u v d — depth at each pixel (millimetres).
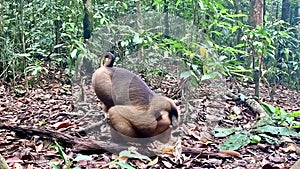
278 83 7590
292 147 3541
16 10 6641
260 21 6977
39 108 5074
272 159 3287
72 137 3455
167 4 5469
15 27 6590
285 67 7113
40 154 3248
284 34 5480
